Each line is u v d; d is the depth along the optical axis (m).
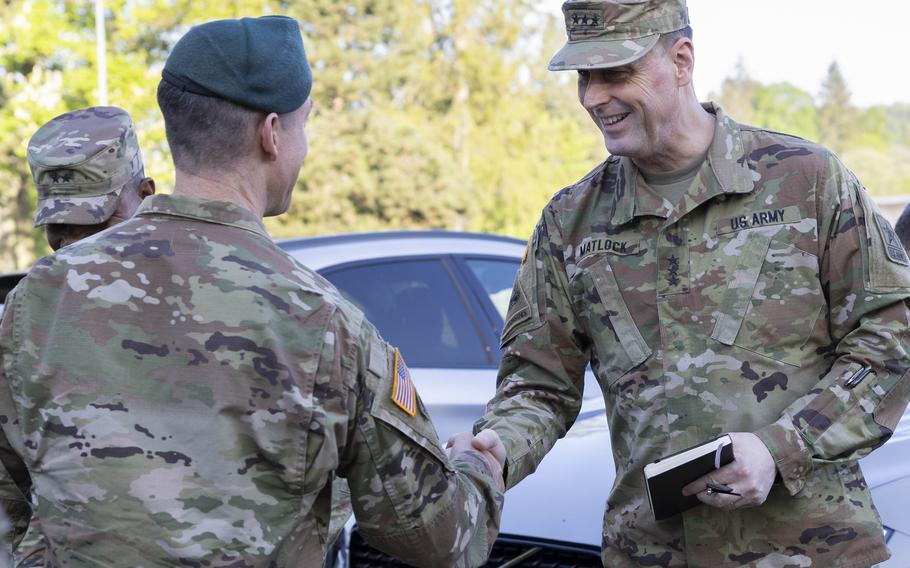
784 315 1.95
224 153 1.56
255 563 1.43
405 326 3.79
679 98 2.00
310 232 26.69
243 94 1.54
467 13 29.50
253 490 1.45
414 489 1.56
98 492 1.42
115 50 19.31
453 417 3.66
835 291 1.95
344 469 1.57
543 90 31.25
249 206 1.59
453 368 3.79
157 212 1.55
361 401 1.52
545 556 2.40
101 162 2.31
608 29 1.96
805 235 1.95
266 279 1.50
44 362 1.48
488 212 28.83
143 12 18.88
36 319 1.51
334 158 26.88
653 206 2.04
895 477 2.32
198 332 1.46
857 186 1.96
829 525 1.93
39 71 17.45
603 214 2.14
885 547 1.96
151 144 18.33
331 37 28.56
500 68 29.42
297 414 1.46
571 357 2.22
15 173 20.19
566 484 2.54
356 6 29.08
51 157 2.29
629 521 2.08
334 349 1.49
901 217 2.67
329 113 27.55
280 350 1.47
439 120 29.50
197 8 20.09
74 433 1.44
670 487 1.84
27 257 22.27
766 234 1.97
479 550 1.70
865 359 1.90
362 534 1.61
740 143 2.03
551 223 2.22
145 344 1.46
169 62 1.57
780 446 1.85
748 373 1.95
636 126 2.00
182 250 1.51
